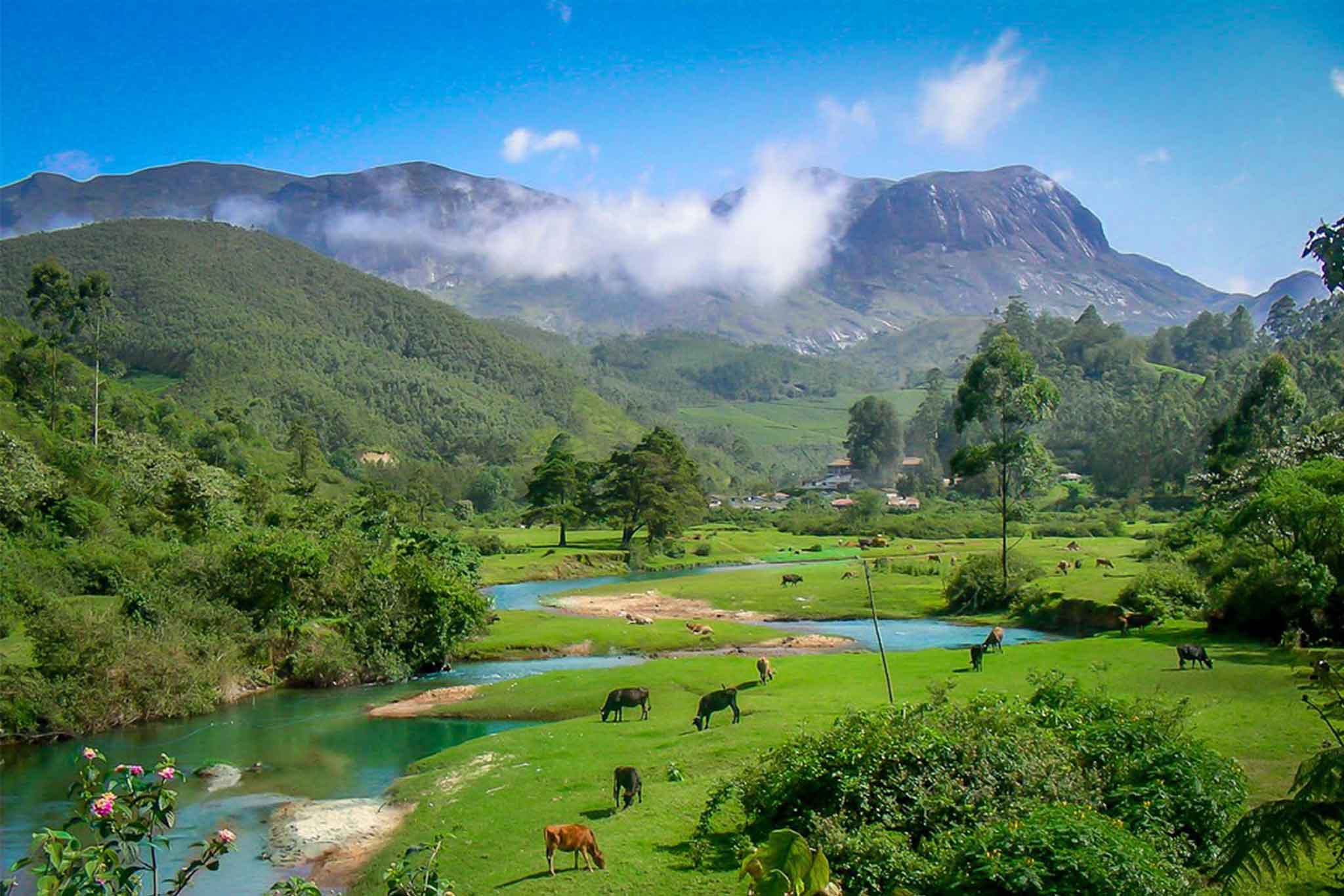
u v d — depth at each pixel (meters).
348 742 36.66
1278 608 46.41
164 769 8.99
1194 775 17.25
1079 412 199.75
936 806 17.23
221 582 51.62
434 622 52.97
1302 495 45.75
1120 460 158.00
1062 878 12.77
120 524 66.19
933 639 63.78
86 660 39.50
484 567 104.38
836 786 18.45
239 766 33.25
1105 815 16.45
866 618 75.56
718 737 30.53
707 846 20.09
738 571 107.00
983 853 13.48
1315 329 182.88
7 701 36.88
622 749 30.84
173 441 124.25
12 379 104.44
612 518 127.12
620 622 65.06
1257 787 20.73
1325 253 10.30
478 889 19.50
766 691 38.78
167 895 8.79
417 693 45.78
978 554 89.06
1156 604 57.88
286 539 54.53
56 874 8.05
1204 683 34.31
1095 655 43.47
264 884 22.48
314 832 25.89
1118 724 19.16
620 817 23.03
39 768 33.25
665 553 121.69
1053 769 17.72
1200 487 91.12
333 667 49.06
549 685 43.66
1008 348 79.12
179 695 41.56
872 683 38.94
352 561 55.28
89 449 82.38
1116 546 105.31
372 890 21.39
